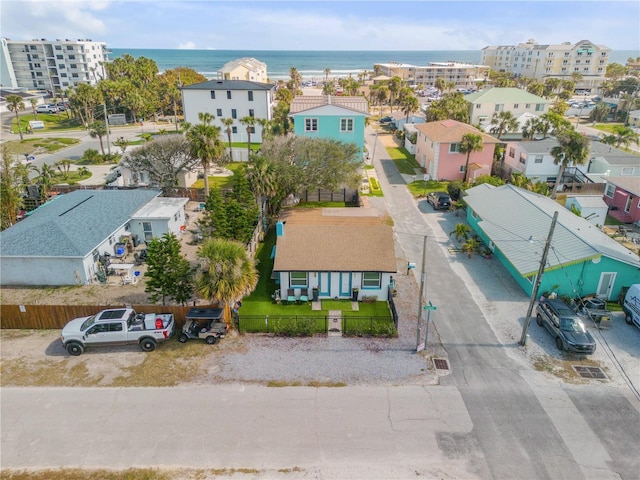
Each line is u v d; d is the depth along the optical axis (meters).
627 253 28.58
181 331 24.56
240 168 41.78
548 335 24.66
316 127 55.97
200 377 21.31
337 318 26.28
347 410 19.16
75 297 28.69
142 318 23.67
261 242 37.44
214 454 16.97
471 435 17.83
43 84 145.12
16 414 19.03
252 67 121.69
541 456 16.83
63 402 19.70
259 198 39.09
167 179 47.91
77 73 144.62
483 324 25.66
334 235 29.48
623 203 43.00
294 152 41.19
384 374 21.48
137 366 22.12
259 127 73.62
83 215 34.50
